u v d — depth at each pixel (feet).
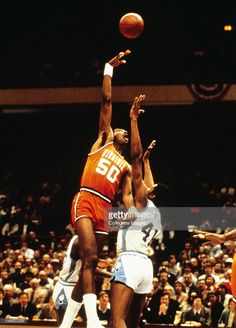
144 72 77.66
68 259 22.39
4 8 84.23
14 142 85.61
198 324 36.68
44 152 85.10
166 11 81.35
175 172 80.28
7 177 78.95
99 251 19.20
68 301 20.31
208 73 75.56
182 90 76.07
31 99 79.51
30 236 58.70
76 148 84.38
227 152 80.33
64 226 67.36
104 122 19.84
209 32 78.95
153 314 37.88
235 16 79.15
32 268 45.19
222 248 51.39
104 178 19.26
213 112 76.48
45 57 82.23
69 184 75.82
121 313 18.74
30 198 70.95
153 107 77.15
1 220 65.36
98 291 39.93
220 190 72.64
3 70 81.35
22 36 83.92
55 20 84.12
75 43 82.48
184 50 78.33
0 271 47.62
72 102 78.33
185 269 42.24
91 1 83.87
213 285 39.88
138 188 19.54
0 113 80.28
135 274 19.10
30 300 40.93
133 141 19.47
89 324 17.83
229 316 36.78
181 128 80.38
